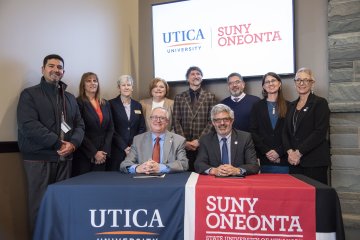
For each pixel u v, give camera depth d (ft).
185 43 10.95
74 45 9.28
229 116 6.83
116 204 5.16
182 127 9.44
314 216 4.79
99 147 8.59
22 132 6.93
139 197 5.13
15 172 7.20
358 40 8.44
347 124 8.45
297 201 4.84
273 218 4.89
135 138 7.36
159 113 7.07
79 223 5.16
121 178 5.92
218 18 10.46
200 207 5.05
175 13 11.04
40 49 8.04
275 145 8.14
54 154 7.20
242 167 6.41
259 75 10.02
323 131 7.54
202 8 10.66
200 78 9.62
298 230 4.83
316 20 9.46
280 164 8.09
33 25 7.82
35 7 7.89
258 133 8.46
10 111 7.18
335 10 8.68
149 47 12.07
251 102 9.23
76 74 9.37
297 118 7.85
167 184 5.24
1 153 6.86
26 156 7.09
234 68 10.33
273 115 8.41
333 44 8.69
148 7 12.07
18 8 7.38
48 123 7.19
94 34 10.12
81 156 8.32
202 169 6.46
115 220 5.15
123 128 9.29
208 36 10.62
